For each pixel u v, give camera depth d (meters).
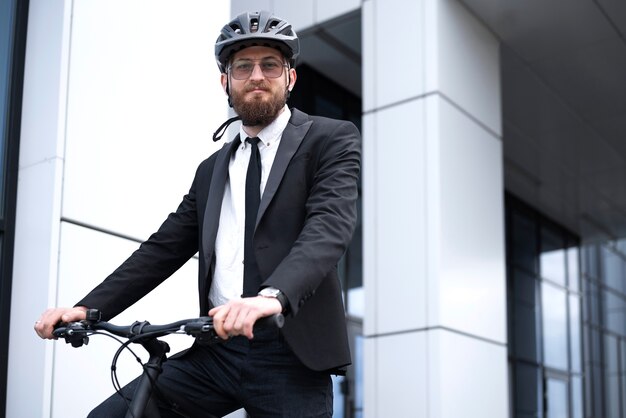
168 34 4.38
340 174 2.26
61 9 3.88
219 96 4.68
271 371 2.23
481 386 7.41
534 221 14.79
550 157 12.14
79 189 3.81
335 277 2.31
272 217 2.27
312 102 9.73
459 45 7.94
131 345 3.93
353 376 9.94
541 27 8.48
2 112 3.91
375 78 7.90
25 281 3.71
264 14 2.35
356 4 8.21
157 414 2.18
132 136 4.09
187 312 4.22
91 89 3.93
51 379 3.57
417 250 7.28
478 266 7.68
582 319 16.23
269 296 1.87
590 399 16.05
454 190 7.50
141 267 2.48
